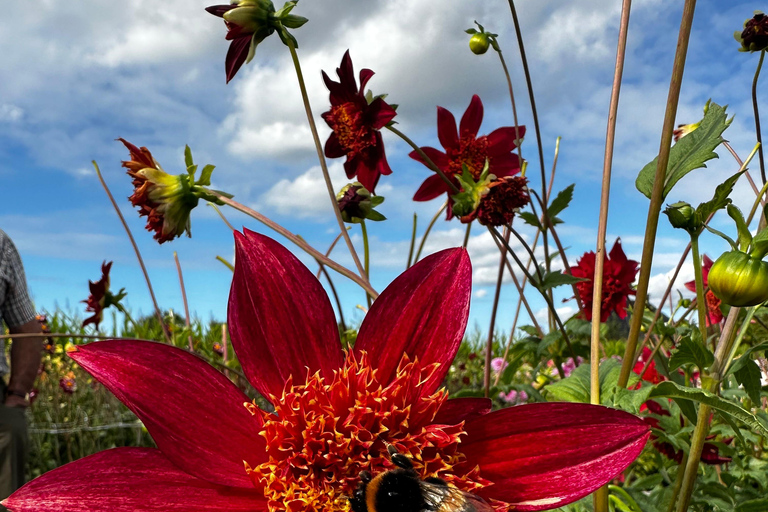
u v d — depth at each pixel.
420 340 0.12
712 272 0.13
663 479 0.25
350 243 0.19
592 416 0.11
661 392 0.13
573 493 0.11
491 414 0.12
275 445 0.11
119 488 0.11
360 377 0.12
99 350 0.11
